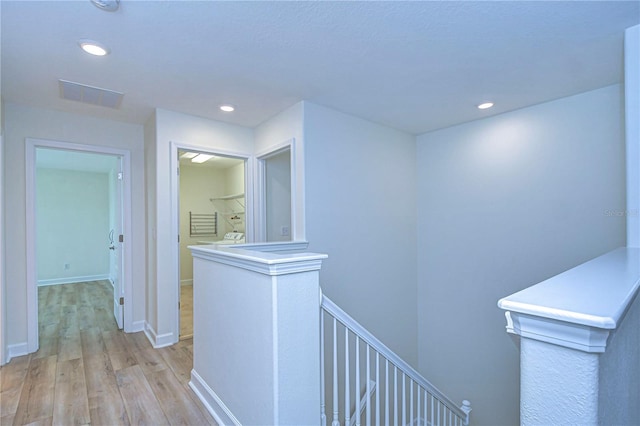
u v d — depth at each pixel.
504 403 3.30
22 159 2.94
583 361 0.58
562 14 1.73
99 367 2.64
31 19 1.71
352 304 3.29
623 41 1.99
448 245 3.78
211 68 2.31
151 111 3.17
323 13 1.71
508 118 3.27
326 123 3.11
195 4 1.62
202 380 2.16
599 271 1.10
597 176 2.71
